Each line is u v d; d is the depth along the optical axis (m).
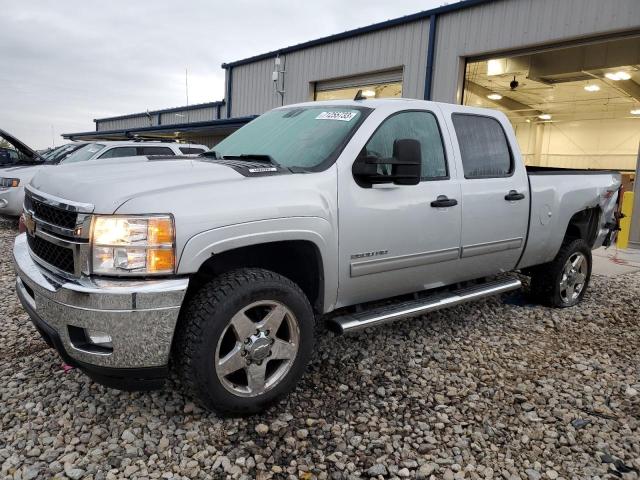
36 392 3.04
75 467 2.37
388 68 12.56
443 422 2.88
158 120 28.84
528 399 3.18
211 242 2.54
